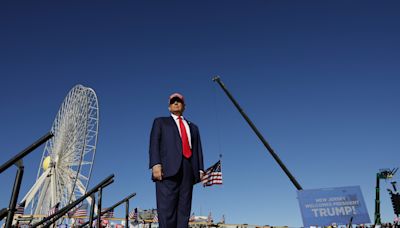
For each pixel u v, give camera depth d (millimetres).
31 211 30922
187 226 4449
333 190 5633
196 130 5074
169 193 4414
